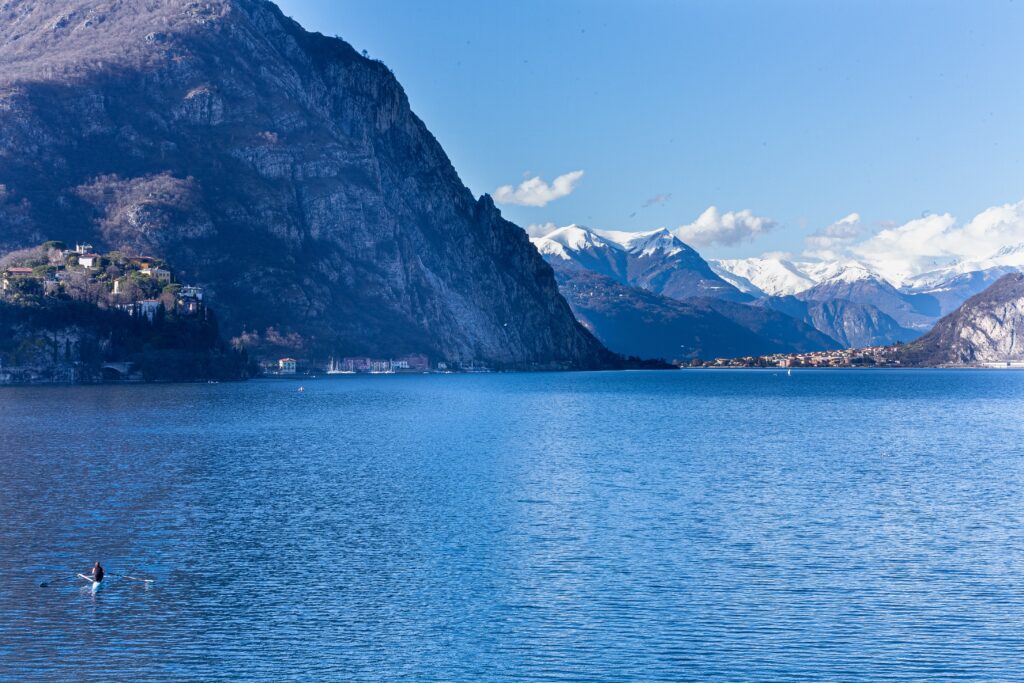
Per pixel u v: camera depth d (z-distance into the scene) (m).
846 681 62.75
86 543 93.69
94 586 79.56
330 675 63.72
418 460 154.12
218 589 79.56
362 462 151.12
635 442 185.62
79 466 143.50
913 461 155.75
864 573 83.88
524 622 72.31
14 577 82.62
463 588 79.81
